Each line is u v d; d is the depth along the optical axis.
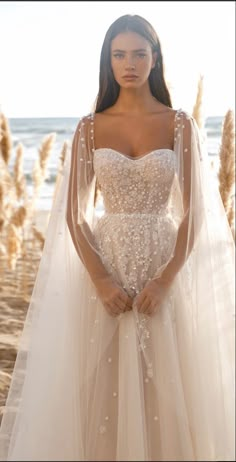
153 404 2.91
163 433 2.86
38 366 3.02
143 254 3.04
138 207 3.10
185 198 3.09
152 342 2.95
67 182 3.25
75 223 3.13
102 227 3.13
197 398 2.92
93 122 3.22
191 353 2.99
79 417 2.89
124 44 3.07
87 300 3.08
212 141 14.65
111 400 2.95
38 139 25.44
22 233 8.36
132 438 2.81
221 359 3.03
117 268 3.05
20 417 3.00
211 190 3.21
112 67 3.16
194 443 2.88
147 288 2.96
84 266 3.08
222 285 3.11
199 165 3.14
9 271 8.26
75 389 2.93
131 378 2.88
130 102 3.20
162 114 3.19
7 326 6.06
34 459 2.85
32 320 3.16
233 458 2.93
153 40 3.13
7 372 4.85
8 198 7.44
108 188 3.11
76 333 3.04
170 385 2.89
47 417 2.90
